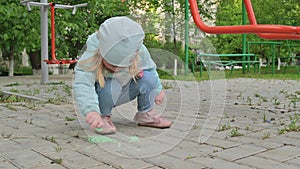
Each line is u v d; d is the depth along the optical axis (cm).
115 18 226
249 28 185
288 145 213
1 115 321
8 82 736
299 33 176
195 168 171
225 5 1310
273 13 1122
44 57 684
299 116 312
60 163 178
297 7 1115
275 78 866
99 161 181
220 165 175
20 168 171
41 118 304
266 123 281
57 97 450
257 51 1348
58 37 877
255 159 185
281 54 1299
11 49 984
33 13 772
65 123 279
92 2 874
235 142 219
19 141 222
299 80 802
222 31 196
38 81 761
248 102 413
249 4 228
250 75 977
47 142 220
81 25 890
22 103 404
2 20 791
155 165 175
